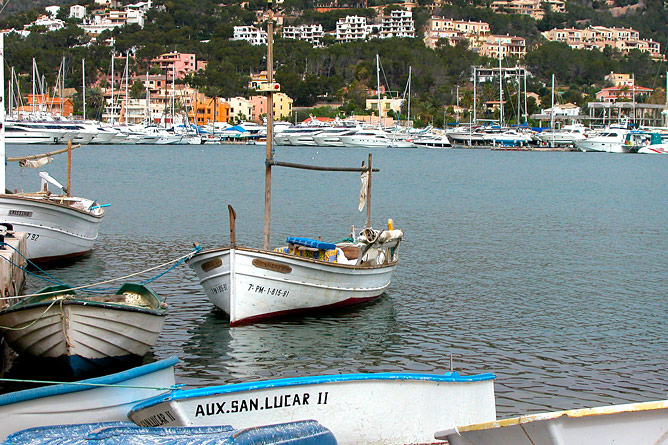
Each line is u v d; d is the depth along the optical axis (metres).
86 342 18.25
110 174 89.50
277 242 40.00
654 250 40.16
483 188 79.56
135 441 12.59
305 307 24.83
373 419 14.55
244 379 19.17
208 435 12.96
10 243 26.70
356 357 21.06
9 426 13.50
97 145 166.62
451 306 27.06
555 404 17.89
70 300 17.86
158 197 64.31
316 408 14.27
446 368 20.33
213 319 24.45
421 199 66.62
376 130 171.25
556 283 31.27
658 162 135.62
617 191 78.62
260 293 23.69
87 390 13.88
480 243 41.59
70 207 31.92
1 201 30.30
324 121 194.75
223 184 78.25
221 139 189.75
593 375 19.97
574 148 174.00
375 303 27.23
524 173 104.12
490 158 141.12
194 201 61.34
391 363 20.64
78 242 33.47
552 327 24.53
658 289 30.36
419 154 151.25
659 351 22.11
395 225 48.53
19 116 165.50
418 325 24.44
